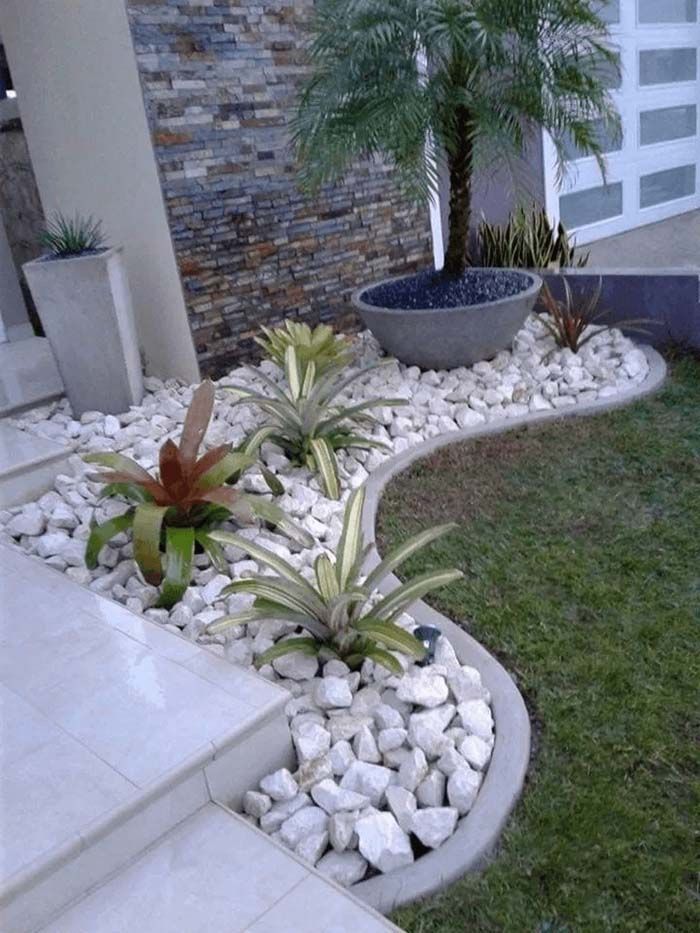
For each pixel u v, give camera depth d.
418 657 2.04
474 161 3.86
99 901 1.54
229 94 4.02
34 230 5.25
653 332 4.41
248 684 1.93
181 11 3.77
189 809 1.72
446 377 4.07
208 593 2.45
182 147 3.91
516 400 3.84
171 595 2.41
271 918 1.48
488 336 4.00
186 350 4.19
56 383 4.22
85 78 3.99
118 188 4.12
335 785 1.78
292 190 4.39
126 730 1.81
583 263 5.19
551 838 1.69
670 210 7.33
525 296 3.97
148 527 2.44
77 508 3.01
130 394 3.88
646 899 1.55
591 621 2.35
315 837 1.68
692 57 7.05
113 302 3.68
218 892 1.54
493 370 4.10
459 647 2.24
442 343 3.98
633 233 6.91
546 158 5.91
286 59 4.21
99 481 2.62
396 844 1.65
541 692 2.09
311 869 1.57
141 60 3.69
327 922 1.46
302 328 3.97
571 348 4.29
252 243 4.28
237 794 1.82
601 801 1.76
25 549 2.83
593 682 2.11
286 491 3.04
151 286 4.21
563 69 3.86
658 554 2.65
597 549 2.71
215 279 4.16
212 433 3.54
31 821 1.58
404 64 3.70
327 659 2.15
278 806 1.78
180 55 3.81
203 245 4.09
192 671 2.00
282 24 4.15
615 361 4.14
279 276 4.44
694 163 7.45
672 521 2.83
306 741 1.88
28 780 1.68
